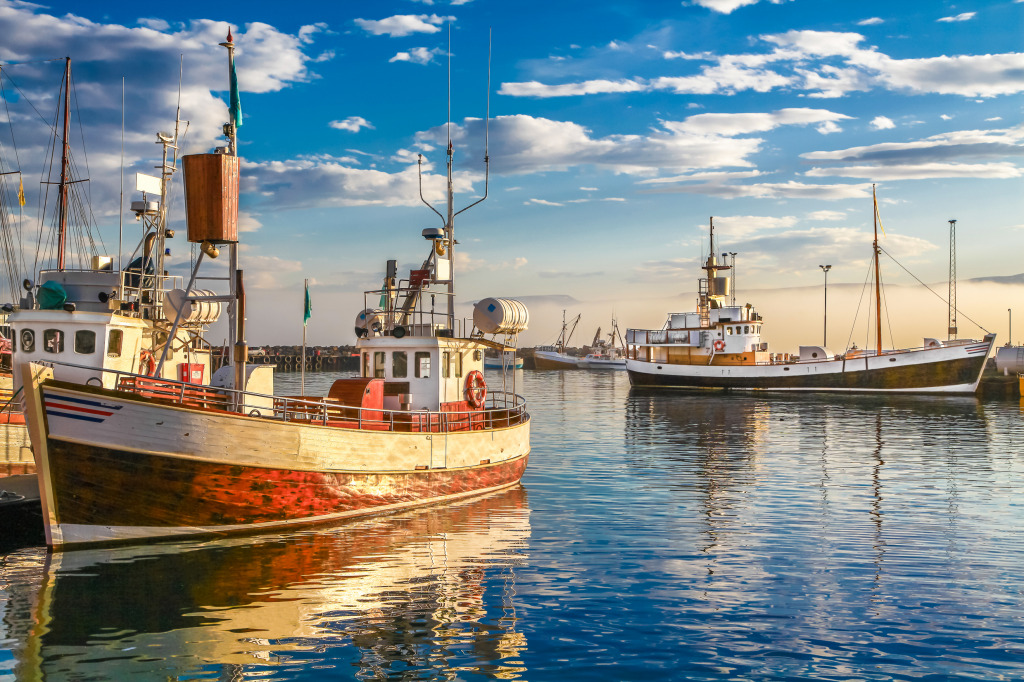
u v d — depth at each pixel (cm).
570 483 3058
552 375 15212
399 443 2355
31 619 1452
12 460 2569
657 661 1293
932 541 2095
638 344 9738
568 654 1321
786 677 1235
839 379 8575
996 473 3278
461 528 2206
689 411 6669
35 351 2480
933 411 6431
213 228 2052
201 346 3359
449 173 2998
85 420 1800
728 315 9356
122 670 1245
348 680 1217
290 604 1548
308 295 2795
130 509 1881
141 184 3138
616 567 1834
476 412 2597
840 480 3119
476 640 1377
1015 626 1451
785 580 1736
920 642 1374
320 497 2145
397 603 1564
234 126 2139
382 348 2656
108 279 2923
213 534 1998
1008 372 10144
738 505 2603
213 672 1243
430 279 2791
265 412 2381
